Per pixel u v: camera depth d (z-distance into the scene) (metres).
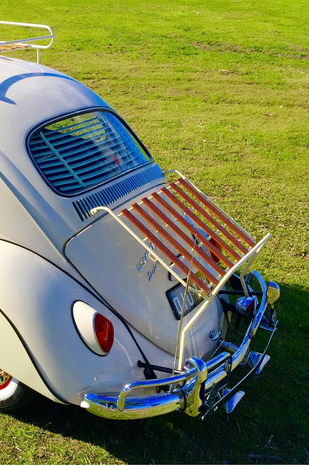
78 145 3.03
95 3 20.47
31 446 2.74
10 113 2.81
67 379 2.41
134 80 11.23
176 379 2.39
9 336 2.44
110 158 3.16
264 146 8.08
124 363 2.57
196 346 2.91
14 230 2.60
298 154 7.85
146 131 8.27
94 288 2.61
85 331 2.41
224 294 3.43
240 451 2.85
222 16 19.50
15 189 2.62
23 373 2.49
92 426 2.91
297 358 3.67
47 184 2.69
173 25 17.34
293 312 4.20
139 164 3.34
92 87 10.48
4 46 3.71
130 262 2.78
